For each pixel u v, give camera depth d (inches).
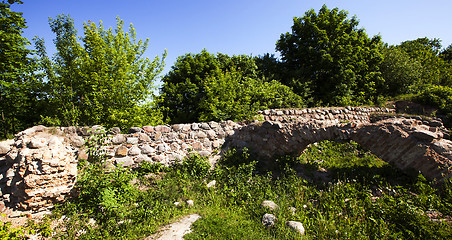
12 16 367.6
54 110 391.5
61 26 401.4
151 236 151.3
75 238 151.2
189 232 153.4
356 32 682.8
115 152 248.7
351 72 608.4
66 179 179.0
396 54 746.8
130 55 419.2
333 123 253.8
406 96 590.2
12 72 375.9
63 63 405.7
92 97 398.3
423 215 149.9
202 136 311.6
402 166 214.8
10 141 205.6
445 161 188.1
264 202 187.2
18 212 163.5
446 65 1063.6
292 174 239.6
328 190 208.1
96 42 383.2
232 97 452.8
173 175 250.4
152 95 440.5
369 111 499.8
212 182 236.2
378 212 162.6
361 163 266.8
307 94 575.2
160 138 279.9
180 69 648.4
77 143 224.5
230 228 154.7
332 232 146.9
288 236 145.5
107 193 177.5
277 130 277.4
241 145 316.5
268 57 744.3
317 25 655.8
